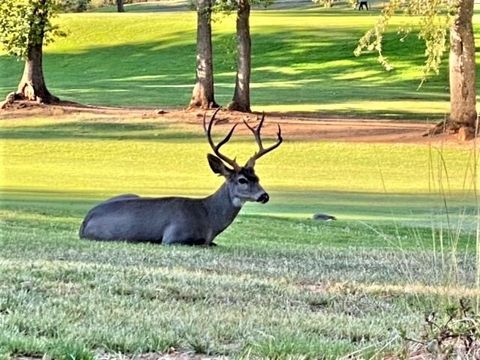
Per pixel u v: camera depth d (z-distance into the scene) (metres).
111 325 6.68
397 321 7.33
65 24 66.62
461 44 31.86
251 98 45.59
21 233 13.09
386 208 19.78
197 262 10.59
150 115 38.62
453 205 19.48
